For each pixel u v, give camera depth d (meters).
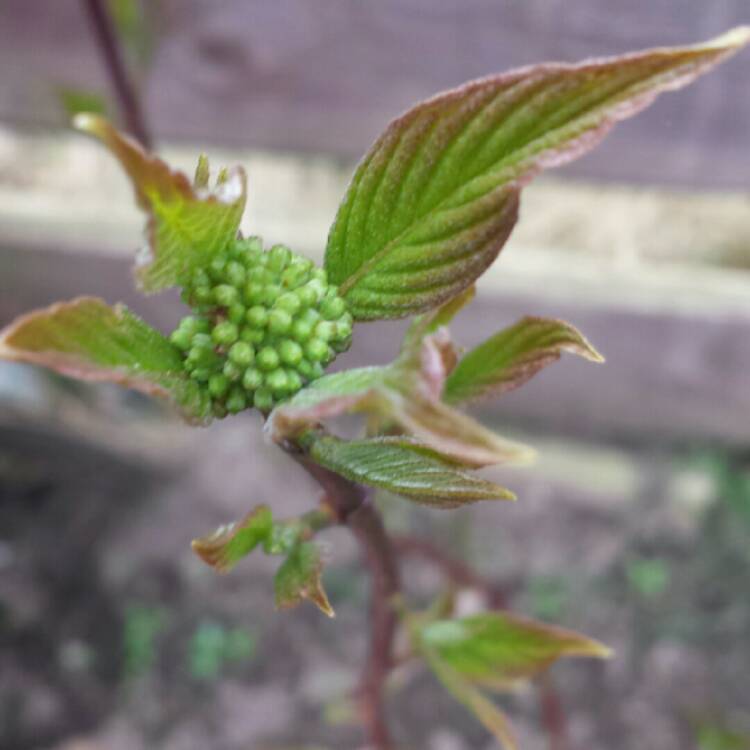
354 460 0.10
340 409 0.08
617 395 0.37
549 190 0.37
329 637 0.37
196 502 0.38
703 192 0.33
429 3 0.29
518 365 0.13
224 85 0.32
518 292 0.34
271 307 0.10
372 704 0.20
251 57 0.31
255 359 0.10
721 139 0.31
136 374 0.09
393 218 0.10
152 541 0.38
